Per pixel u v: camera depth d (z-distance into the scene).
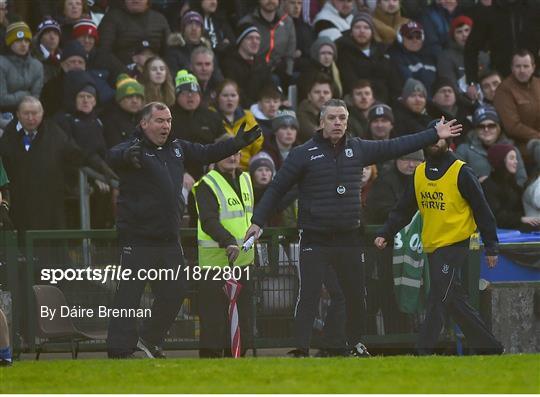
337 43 48.12
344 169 32.66
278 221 38.56
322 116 32.75
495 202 40.34
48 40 43.72
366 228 35.66
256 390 25.48
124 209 32.50
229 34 48.69
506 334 36.00
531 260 36.16
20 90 41.56
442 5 51.56
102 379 27.30
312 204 32.66
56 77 41.06
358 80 45.34
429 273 33.12
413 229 35.19
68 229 38.25
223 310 34.16
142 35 45.28
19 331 34.22
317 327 33.25
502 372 27.84
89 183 39.12
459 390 25.44
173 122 40.62
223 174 34.56
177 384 26.47
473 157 43.38
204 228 33.94
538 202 39.78
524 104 46.50
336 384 26.19
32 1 46.50
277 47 47.94
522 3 50.22
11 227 35.75
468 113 48.19
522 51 46.50
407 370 28.16
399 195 37.53
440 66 50.28
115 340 32.53
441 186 32.75
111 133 40.78
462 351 34.47
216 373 27.94
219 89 42.72
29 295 34.22
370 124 43.25
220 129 41.41
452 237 32.75
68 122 39.44
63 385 26.53
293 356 32.69
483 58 51.88
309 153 32.69
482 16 50.38
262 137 41.75
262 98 43.78
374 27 49.91
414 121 44.91
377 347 35.22
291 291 34.94
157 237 32.47
